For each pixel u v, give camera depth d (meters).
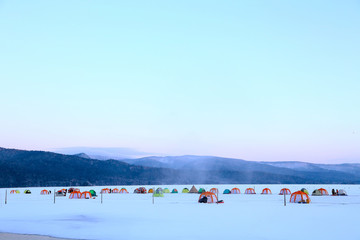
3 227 18.61
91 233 16.56
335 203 38.28
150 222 21.06
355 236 15.54
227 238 15.15
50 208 32.38
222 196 58.31
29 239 14.39
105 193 76.44
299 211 28.12
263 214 25.80
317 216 24.11
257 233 16.50
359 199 46.69
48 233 16.45
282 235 15.88
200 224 20.02
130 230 17.64
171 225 19.61
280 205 35.44
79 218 23.45
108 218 23.52
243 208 31.66
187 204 37.78
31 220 22.27
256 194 68.06
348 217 23.38
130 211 28.89
